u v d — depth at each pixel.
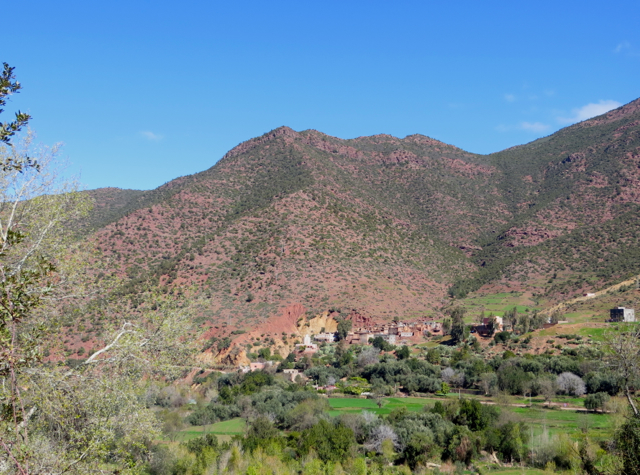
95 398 17.92
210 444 51.25
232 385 85.38
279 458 49.72
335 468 48.28
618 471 23.44
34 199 19.75
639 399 26.12
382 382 90.00
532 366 82.56
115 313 20.61
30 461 13.42
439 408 64.75
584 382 74.56
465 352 100.31
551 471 45.62
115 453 18.55
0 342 12.43
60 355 17.42
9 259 18.48
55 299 17.89
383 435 56.72
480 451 54.78
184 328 21.17
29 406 16.38
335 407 76.62
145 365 20.11
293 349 111.25
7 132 13.55
